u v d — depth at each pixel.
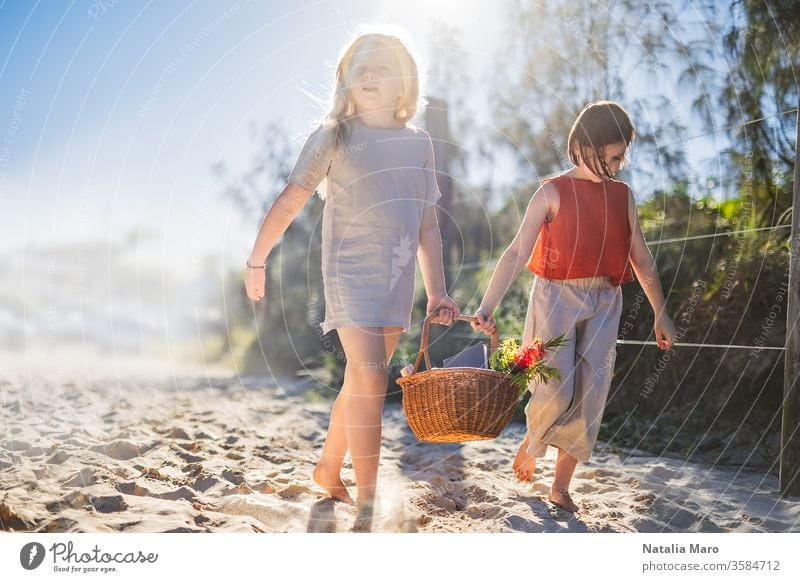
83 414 5.48
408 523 2.94
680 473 4.09
